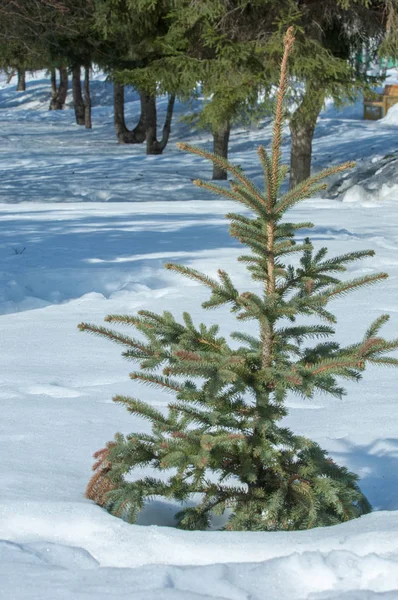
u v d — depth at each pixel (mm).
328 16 23938
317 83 23406
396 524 3516
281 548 3281
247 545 3318
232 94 23125
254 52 23125
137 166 32125
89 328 3939
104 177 29281
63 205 20234
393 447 4707
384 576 2939
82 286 10508
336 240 13672
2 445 4684
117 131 43656
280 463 4051
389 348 3785
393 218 17453
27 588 2859
